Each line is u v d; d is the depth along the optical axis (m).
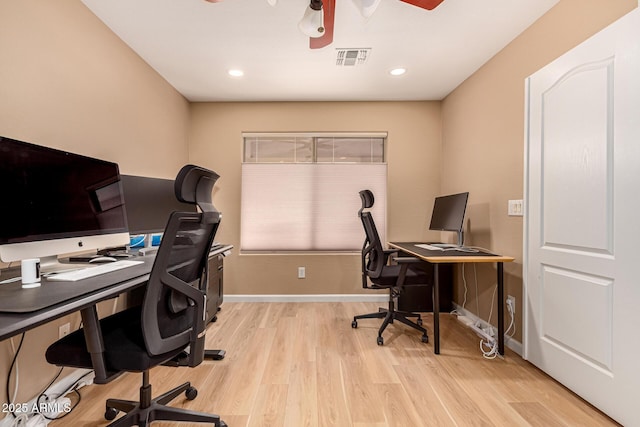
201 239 1.43
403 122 3.73
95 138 2.10
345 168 3.71
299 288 3.69
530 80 2.15
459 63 2.79
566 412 1.62
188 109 3.67
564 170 1.85
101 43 2.15
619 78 1.52
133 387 1.88
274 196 3.69
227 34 2.33
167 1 1.96
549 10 2.05
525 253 2.20
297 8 2.03
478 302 2.86
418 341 2.54
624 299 1.49
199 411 1.62
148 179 2.38
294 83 3.21
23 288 1.06
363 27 2.25
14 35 1.51
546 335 2.00
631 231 1.46
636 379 1.43
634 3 1.54
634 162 1.45
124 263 1.54
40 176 1.30
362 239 3.71
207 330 2.77
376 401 1.72
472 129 3.00
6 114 1.48
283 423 1.54
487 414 1.61
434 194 3.73
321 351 2.35
